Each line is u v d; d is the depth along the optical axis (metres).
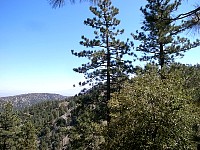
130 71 28.45
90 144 29.59
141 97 13.27
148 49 28.52
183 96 12.46
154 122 12.62
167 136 12.60
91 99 29.89
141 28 27.52
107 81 29.02
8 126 53.62
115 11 29.94
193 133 14.08
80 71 29.50
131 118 13.31
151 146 12.48
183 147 12.80
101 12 29.92
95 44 29.47
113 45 29.62
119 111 14.76
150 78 14.62
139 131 12.99
